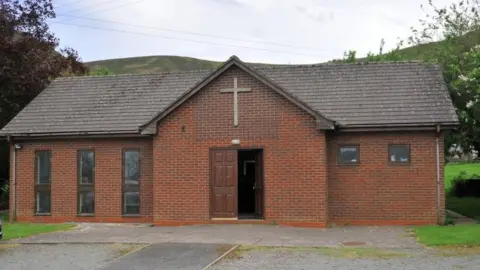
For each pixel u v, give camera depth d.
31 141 21.58
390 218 18.61
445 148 22.66
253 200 21.75
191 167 18.95
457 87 21.23
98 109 22.11
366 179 18.81
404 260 11.85
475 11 25.44
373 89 20.30
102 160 20.89
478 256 12.02
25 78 26.09
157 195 19.14
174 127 19.12
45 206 21.44
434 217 18.38
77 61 29.98
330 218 18.88
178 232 17.00
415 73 20.81
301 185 18.11
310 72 21.72
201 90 19.02
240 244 14.38
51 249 14.42
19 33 27.38
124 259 12.79
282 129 18.34
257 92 18.59
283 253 13.05
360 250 13.27
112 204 20.67
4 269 12.03
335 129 18.58
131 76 23.95
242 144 18.64
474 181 32.72
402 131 18.62
